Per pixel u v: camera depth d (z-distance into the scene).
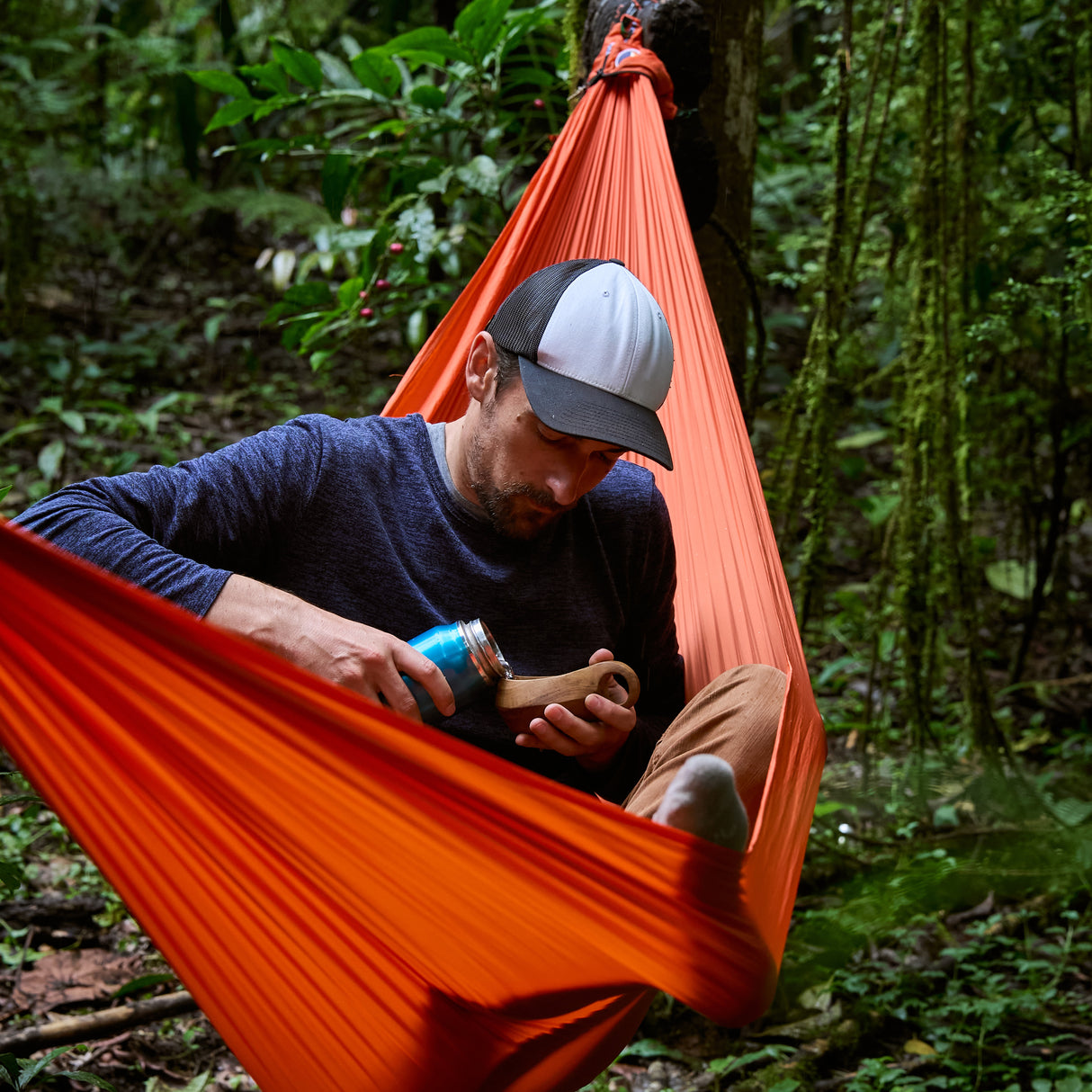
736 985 1.20
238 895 1.22
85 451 4.77
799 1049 2.21
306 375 5.84
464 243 3.63
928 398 2.99
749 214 2.61
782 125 5.47
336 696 1.02
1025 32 3.35
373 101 2.97
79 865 2.62
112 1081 1.99
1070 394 3.86
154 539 1.46
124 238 6.67
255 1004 1.32
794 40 5.13
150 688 1.08
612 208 2.15
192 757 1.12
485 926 1.18
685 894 1.09
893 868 2.76
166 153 7.26
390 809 1.10
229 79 2.92
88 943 2.38
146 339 5.84
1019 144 3.77
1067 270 2.92
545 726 1.46
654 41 2.23
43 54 6.55
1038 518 3.90
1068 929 2.62
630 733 1.61
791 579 3.94
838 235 2.82
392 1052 1.33
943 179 2.94
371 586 1.54
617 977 1.22
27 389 5.27
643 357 1.45
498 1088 1.39
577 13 2.59
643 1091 2.11
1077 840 2.79
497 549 1.59
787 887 1.34
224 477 1.50
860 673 3.84
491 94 2.97
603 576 1.66
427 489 1.59
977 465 3.92
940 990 2.44
